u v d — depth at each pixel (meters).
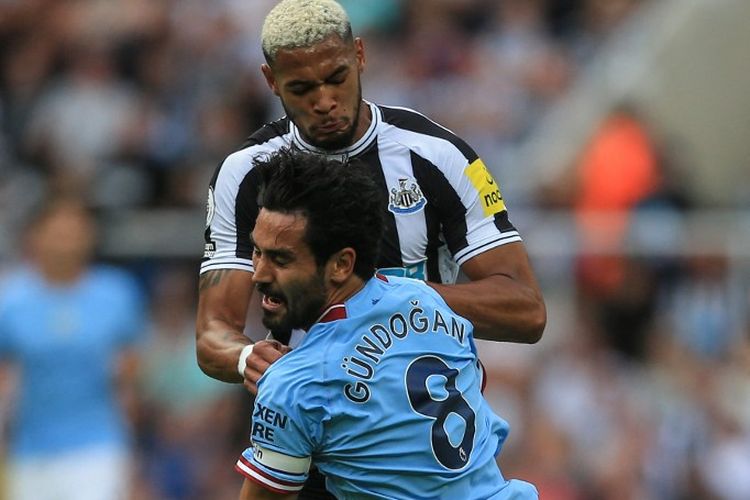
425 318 13.88
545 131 39.16
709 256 32.81
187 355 32.09
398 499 13.57
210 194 15.71
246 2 42.62
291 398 13.38
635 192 34.94
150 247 32.97
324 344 13.52
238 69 40.31
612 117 37.31
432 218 15.38
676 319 32.41
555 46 42.12
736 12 40.41
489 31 42.03
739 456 30.84
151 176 35.38
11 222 33.56
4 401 28.66
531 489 14.46
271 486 13.60
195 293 32.81
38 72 40.06
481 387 14.60
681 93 40.19
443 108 39.12
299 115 14.69
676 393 31.77
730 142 40.25
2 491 28.81
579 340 32.25
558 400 31.25
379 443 13.48
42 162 37.28
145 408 31.72
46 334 28.53
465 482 13.78
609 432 31.12
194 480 31.28
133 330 29.28
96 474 28.69
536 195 36.31
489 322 15.09
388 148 15.26
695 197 37.34
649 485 30.83
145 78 40.03
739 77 40.50
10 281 30.73
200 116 37.59
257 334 30.42
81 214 29.22
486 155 38.12
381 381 13.47
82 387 28.75
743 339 31.41
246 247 15.49
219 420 31.73
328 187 13.44
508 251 15.50
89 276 29.14
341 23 14.52
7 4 41.09
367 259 13.71
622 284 32.59
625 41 41.72
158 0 42.03
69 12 41.41
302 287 13.52
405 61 40.59
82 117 38.41
